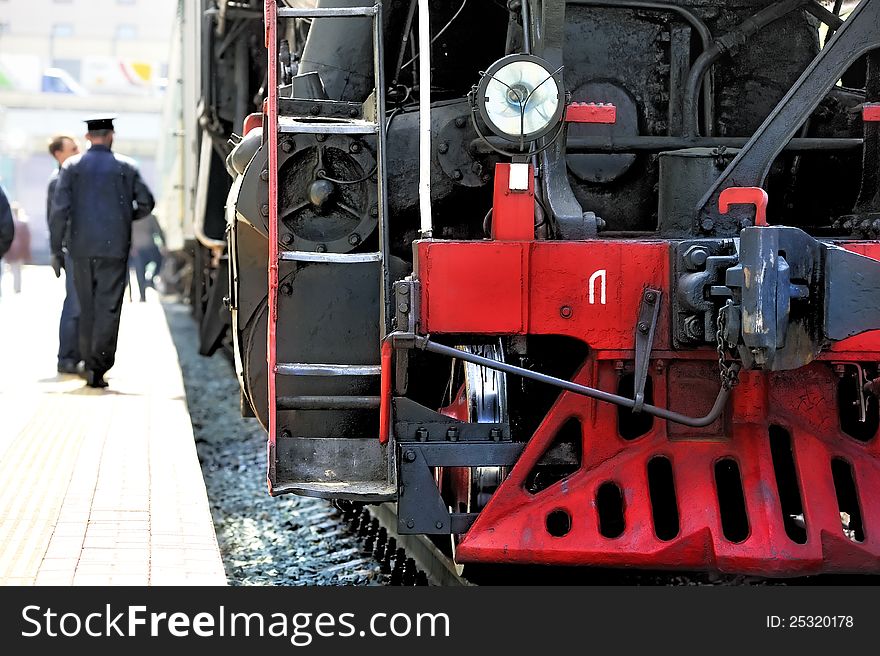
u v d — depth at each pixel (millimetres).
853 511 12992
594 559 11570
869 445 12195
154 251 61656
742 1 14711
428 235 12016
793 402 12094
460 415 12984
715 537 11445
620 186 14336
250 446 25188
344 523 18891
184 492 15648
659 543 11555
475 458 12086
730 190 11539
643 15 14492
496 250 11727
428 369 14352
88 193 25859
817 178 14742
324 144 13078
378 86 12859
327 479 12367
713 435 12078
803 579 13547
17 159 138250
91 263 25844
